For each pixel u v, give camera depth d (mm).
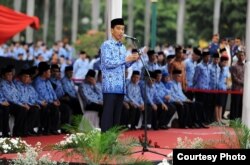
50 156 15062
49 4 90500
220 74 27703
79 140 14062
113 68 17250
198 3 74438
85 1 101375
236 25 66375
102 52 17297
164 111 25297
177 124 26078
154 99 25375
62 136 22641
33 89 23031
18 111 22234
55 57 38125
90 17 100625
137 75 24812
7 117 21953
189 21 77500
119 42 17312
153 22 38188
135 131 24406
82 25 99312
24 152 16797
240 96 28328
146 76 17203
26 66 29766
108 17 20188
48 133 23062
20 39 77688
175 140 21844
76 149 14109
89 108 23969
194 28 78688
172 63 27578
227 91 27609
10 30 24312
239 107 28469
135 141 15625
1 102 22031
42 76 23344
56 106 23219
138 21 93812
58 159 15117
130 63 17375
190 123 26172
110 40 17297
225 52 29172
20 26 24641
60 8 79750
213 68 27578
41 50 46625
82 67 37906
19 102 22500
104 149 13734
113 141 13930
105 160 13719
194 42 83000
